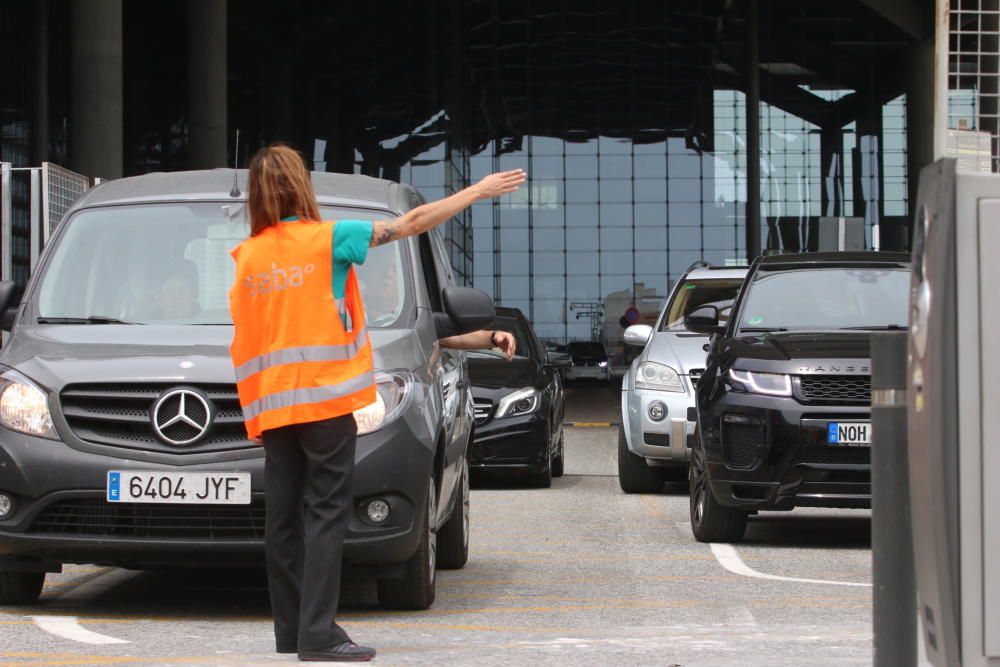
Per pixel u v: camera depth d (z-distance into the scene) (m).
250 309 7.38
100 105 48.34
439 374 10.25
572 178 100.75
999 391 4.04
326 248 7.32
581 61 97.56
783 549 13.68
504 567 12.42
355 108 95.56
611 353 100.81
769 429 13.06
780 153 94.00
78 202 11.52
